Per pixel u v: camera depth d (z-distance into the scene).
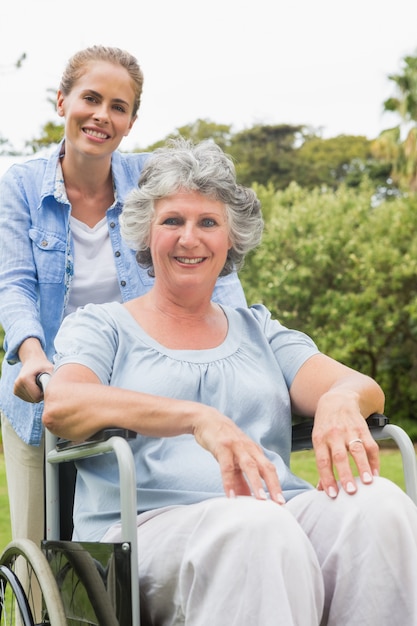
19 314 2.52
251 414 2.12
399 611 1.77
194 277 2.13
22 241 2.72
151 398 1.89
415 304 10.88
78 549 1.87
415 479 1.98
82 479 2.10
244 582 1.65
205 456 2.01
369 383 2.09
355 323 10.95
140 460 2.00
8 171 2.80
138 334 2.13
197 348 2.16
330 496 1.88
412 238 11.33
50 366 2.26
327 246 11.06
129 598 1.70
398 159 12.47
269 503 1.73
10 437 2.80
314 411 2.18
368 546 1.79
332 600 1.81
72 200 2.77
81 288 2.74
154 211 2.17
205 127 16.92
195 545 1.73
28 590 2.54
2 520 5.73
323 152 16.70
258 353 2.22
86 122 2.73
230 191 2.16
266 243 11.16
